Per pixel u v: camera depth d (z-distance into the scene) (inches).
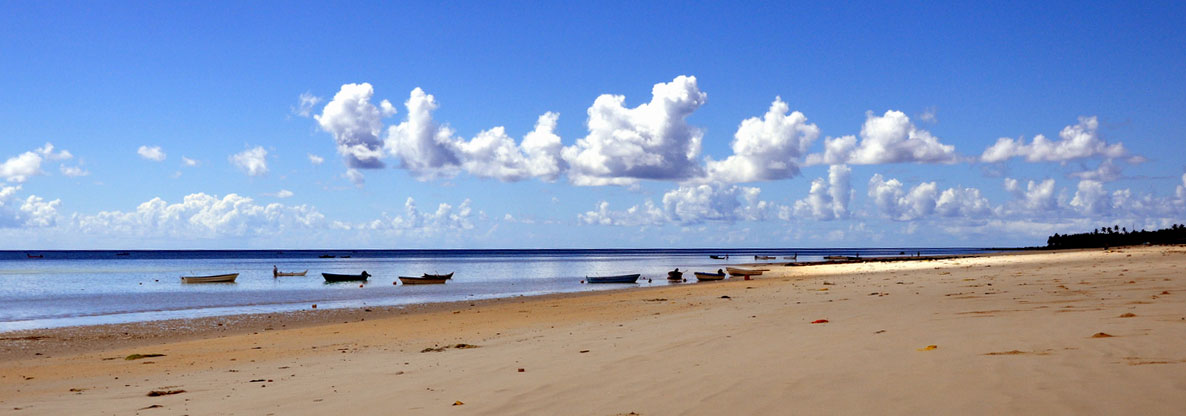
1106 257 2522.1
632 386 362.6
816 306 896.9
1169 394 263.4
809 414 273.9
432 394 380.2
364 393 398.6
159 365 670.5
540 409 322.7
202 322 1286.9
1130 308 607.2
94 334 1103.6
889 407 274.7
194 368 632.4
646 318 941.8
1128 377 297.7
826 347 462.3
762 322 706.2
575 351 547.5
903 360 382.9
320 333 1001.5
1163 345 376.2
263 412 358.6
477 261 7559.1
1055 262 2316.7
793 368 381.1
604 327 818.8
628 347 550.0
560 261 7377.0
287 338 939.3
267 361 658.2
